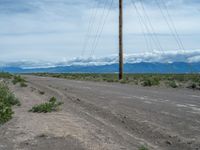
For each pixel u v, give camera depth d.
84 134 10.14
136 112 14.60
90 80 45.00
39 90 25.05
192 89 27.70
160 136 10.40
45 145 8.91
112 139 9.74
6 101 16.25
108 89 27.36
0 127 11.16
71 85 32.19
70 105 16.98
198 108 15.87
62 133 10.12
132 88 28.64
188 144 9.48
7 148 8.77
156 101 18.70
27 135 9.96
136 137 10.30
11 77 42.44
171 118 13.15
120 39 42.34
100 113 14.59
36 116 13.06
